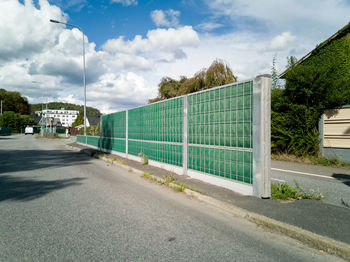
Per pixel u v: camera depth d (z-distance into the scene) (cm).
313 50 1265
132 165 925
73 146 1975
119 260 257
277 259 266
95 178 718
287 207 414
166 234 326
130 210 424
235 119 523
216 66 1702
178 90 2130
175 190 568
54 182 653
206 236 322
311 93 973
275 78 1370
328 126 977
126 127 1164
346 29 1140
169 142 791
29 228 341
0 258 258
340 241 285
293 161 1005
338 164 877
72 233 325
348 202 455
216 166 582
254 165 476
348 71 1120
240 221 379
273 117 1130
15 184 621
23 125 8112
